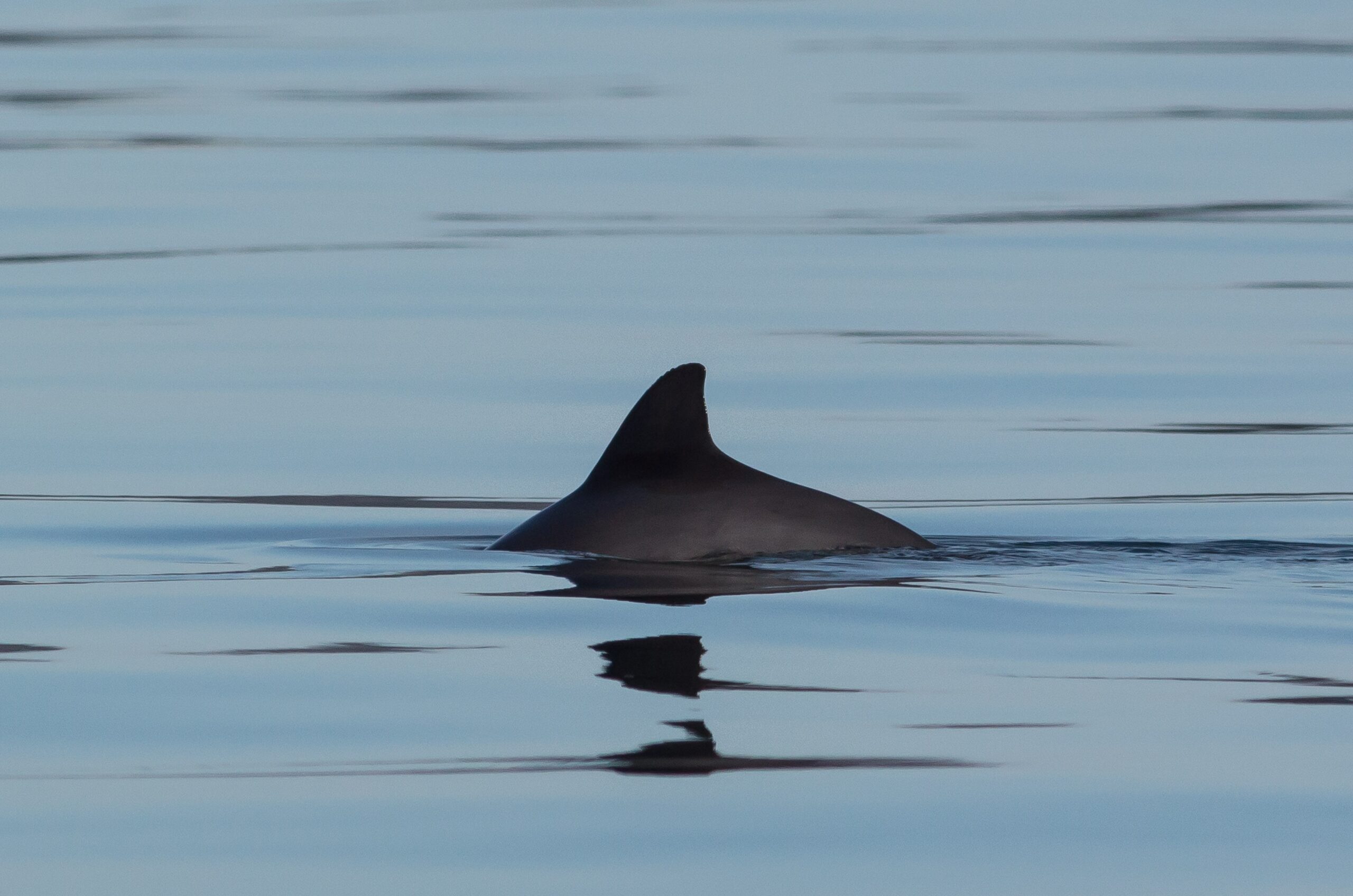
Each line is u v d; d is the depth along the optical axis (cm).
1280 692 2981
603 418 6128
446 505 5016
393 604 3597
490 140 11994
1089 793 2505
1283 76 14525
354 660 3161
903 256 8825
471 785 2519
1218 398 6381
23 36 16988
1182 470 5438
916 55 15588
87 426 5925
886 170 11044
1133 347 7106
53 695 2962
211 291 8081
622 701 2905
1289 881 2227
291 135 12206
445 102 13412
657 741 2700
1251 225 9588
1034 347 7088
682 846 2316
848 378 6606
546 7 18362
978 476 5388
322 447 5706
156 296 7981
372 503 5022
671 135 12125
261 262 8669
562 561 3919
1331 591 3756
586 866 2252
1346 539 4481
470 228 9462
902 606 3541
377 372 6700
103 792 2497
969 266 8619
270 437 5822
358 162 11312
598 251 8888
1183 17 18038
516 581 3756
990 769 2597
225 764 2609
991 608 3541
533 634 3325
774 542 3944
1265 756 2656
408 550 4219
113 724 2805
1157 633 3378
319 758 2634
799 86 14038
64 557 4228
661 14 17750
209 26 17612
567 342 7131
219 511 4875
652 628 3359
